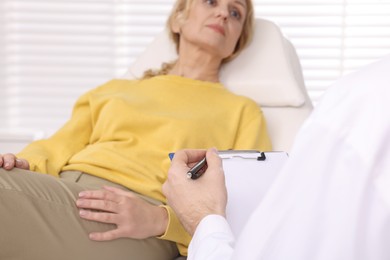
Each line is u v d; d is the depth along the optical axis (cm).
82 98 192
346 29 285
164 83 188
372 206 52
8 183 126
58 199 132
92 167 164
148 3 291
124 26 292
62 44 292
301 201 55
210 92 186
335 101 55
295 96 190
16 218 125
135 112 176
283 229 57
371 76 54
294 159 57
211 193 96
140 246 140
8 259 126
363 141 52
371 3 283
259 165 135
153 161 168
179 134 170
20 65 292
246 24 198
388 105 52
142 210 138
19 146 248
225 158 136
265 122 186
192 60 194
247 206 128
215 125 176
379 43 284
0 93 293
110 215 134
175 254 152
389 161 52
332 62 287
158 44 214
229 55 197
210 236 81
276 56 196
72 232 131
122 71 293
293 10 287
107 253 135
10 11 292
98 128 180
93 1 292
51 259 130
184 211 98
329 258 53
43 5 292
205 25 189
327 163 54
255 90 194
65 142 180
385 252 52
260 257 57
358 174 52
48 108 293
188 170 103
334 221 54
